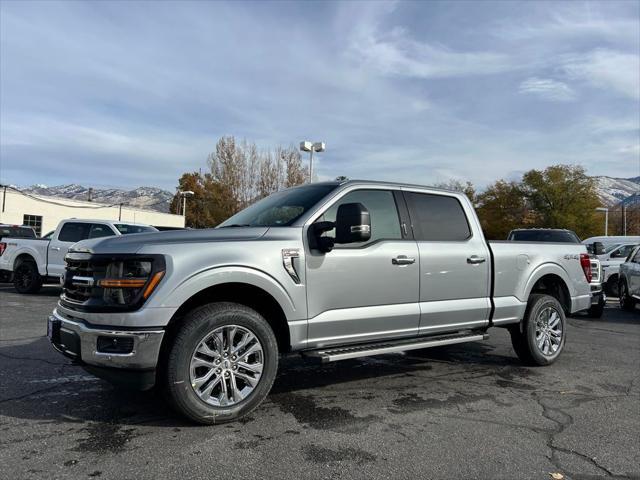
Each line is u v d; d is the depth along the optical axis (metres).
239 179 41.09
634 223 68.38
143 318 3.69
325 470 3.26
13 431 3.79
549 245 6.47
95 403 4.43
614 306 13.95
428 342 5.07
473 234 5.70
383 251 4.84
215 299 4.26
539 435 3.96
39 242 12.49
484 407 4.61
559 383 5.49
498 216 57.72
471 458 3.50
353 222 4.25
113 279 3.80
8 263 12.77
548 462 3.47
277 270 4.22
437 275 5.23
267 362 4.15
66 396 4.61
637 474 3.32
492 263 5.74
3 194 36.66
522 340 6.13
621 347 7.64
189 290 3.83
